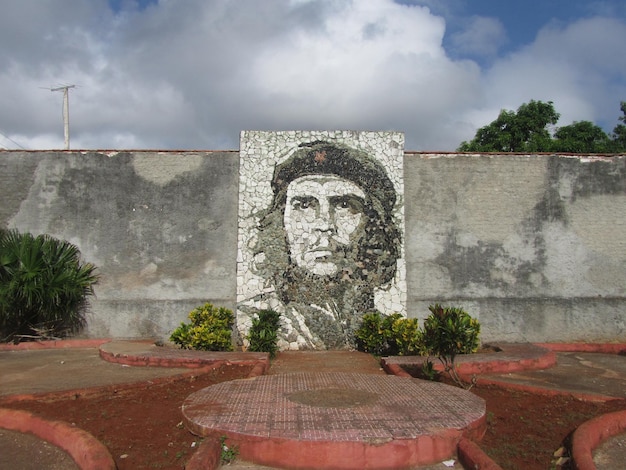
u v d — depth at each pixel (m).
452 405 5.43
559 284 11.42
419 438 4.44
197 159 11.39
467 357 8.66
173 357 8.34
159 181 11.30
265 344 9.95
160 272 11.09
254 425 4.71
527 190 11.59
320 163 11.45
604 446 4.93
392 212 11.38
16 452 4.72
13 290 9.89
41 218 11.15
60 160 11.26
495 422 5.44
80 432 4.73
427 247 11.38
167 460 4.34
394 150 11.57
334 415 5.04
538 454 4.64
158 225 11.20
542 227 11.52
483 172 11.60
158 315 10.98
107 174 11.27
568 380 7.64
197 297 11.04
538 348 9.88
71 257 10.87
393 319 10.47
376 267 11.22
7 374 7.61
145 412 5.62
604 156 11.75
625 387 7.22
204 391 6.04
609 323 11.36
